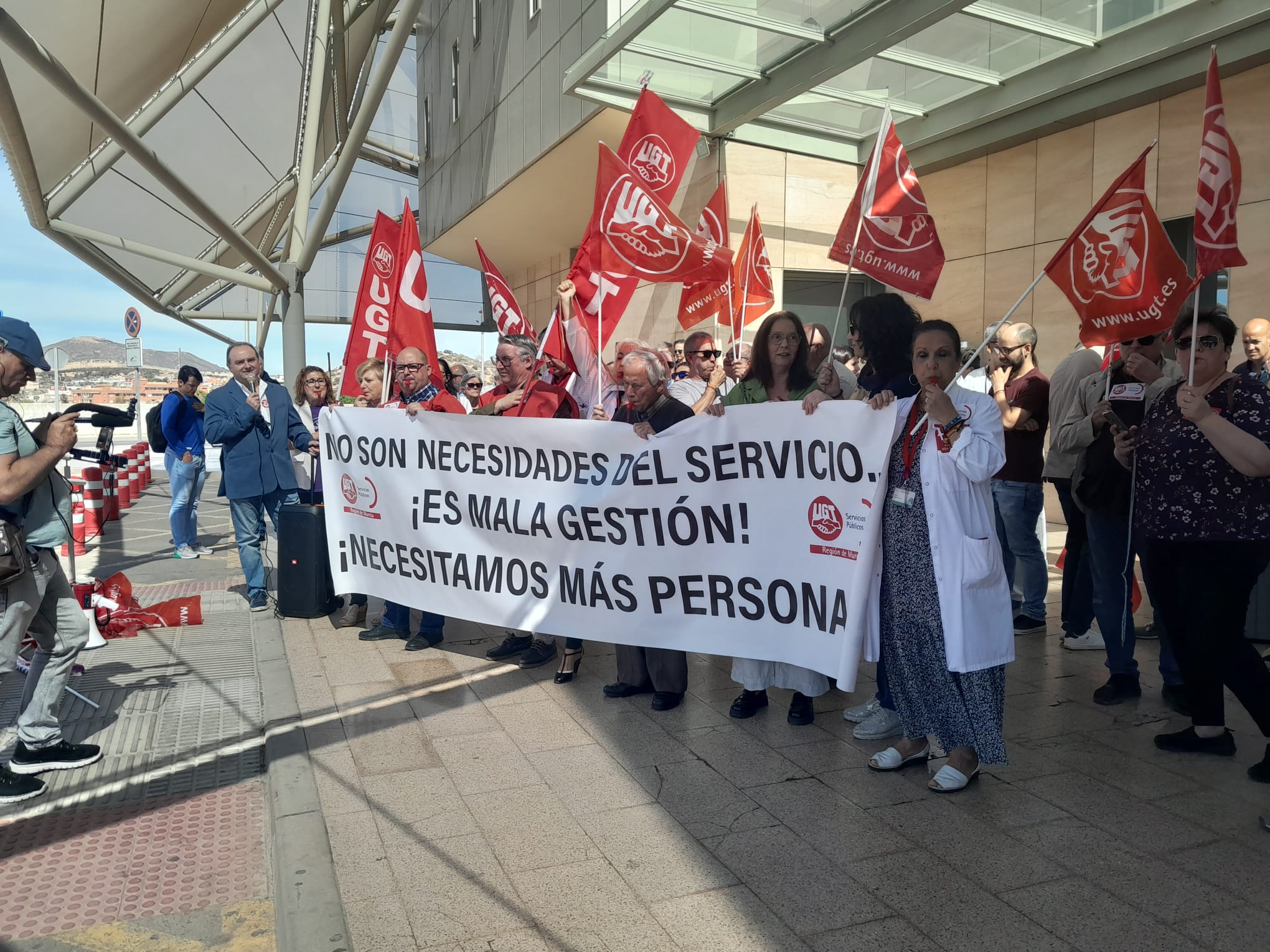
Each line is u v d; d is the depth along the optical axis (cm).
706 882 284
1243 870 285
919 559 332
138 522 1240
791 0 816
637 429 427
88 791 365
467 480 489
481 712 443
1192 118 827
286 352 1188
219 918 276
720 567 407
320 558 636
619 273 504
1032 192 980
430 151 2178
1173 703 434
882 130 383
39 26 702
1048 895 272
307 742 402
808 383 425
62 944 261
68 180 1019
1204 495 346
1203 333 342
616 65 973
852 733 412
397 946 252
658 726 424
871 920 261
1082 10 800
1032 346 557
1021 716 427
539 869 293
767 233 1128
